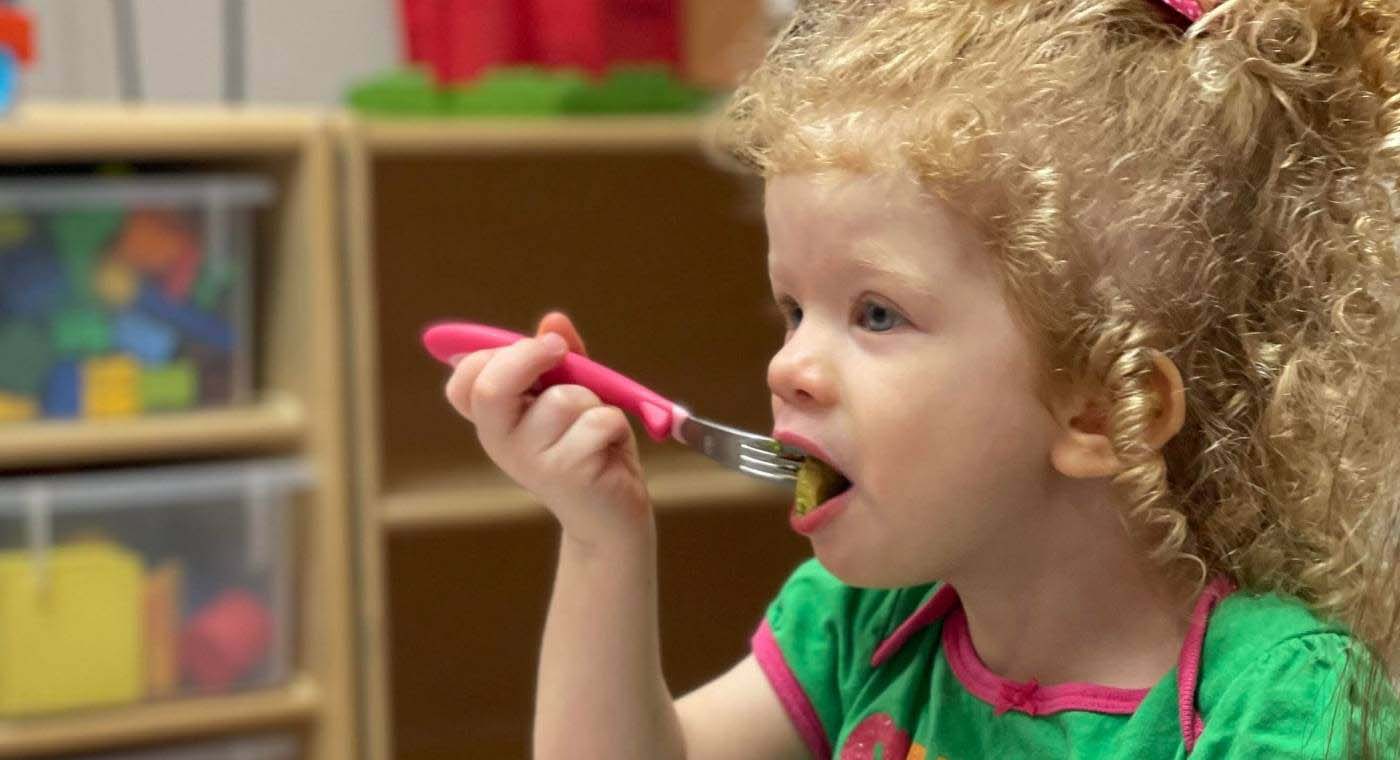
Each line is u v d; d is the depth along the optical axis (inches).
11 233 80.3
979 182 31.2
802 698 39.9
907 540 32.7
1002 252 31.3
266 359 91.6
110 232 82.3
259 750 86.4
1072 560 33.4
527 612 112.4
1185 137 31.8
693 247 114.3
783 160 32.8
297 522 88.0
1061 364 31.6
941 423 31.9
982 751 35.1
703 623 116.9
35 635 80.0
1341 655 30.9
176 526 83.7
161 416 83.6
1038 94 31.8
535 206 109.9
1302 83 32.4
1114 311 31.4
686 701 40.1
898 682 37.8
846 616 40.2
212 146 81.5
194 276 84.6
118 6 101.2
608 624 36.7
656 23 100.0
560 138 89.0
